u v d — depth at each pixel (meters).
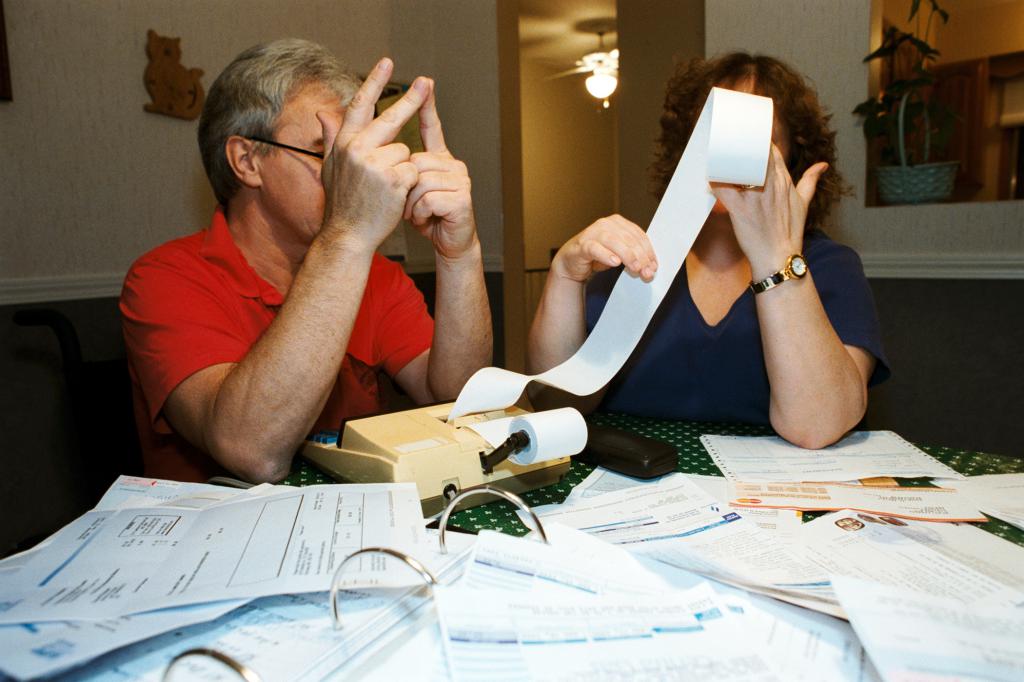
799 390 0.88
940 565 0.55
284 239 1.17
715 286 1.20
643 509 0.69
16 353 1.83
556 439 0.69
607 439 0.83
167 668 0.39
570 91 5.90
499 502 0.73
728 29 2.27
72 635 0.41
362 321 1.30
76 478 1.94
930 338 2.01
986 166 4.27
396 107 0.84
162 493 0.74
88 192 1.94
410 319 1.38
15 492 1.84
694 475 0.81
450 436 0.75
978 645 0.39
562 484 0.78
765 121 0.73
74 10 1.88
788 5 2.15
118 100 1.98
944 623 0.41
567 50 5.34
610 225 0.96
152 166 2.07
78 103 1.90
